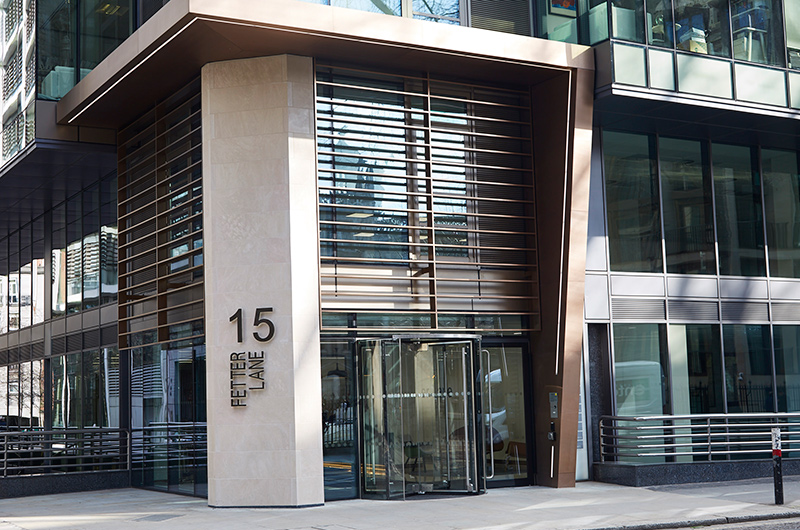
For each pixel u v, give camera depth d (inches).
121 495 665.6
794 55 746.8
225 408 582.2
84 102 680.4
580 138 661.9
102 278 819.4
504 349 675.4
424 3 679.1
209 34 561.3
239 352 583.2
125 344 748.0
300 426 574.6
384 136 638.5
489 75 667.4
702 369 754.2
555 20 709.3
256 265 586.6
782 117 729.6
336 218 616.1
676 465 677.9
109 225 809.5
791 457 781.9
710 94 695.7
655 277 745.0
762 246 806.5
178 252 662.5
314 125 602.5
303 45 587.8
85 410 845.2
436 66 643.5
